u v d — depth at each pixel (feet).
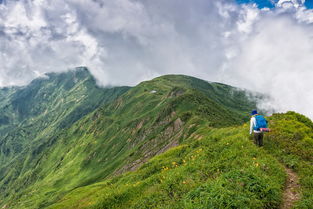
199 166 44.50
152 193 41.63
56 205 186.70
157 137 483.92
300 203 28.30
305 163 40.60
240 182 32.01
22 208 536.01
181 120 476.54
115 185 82.79
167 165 67.97
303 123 68.23
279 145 48.42
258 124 47.16
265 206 28.45
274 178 34.50
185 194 33.63
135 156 473.26
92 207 54.34
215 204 27.63
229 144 51.60
